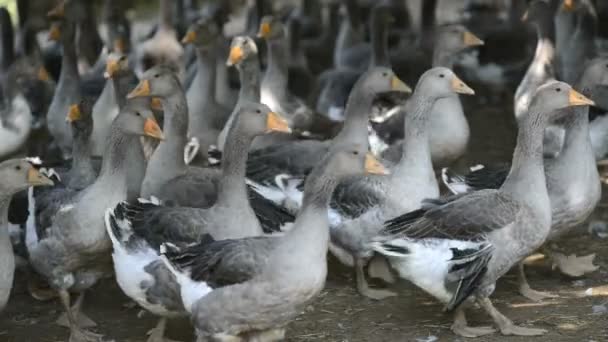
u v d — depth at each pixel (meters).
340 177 9.16
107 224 9.90
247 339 9.45
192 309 9.31
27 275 12.14
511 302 11.20
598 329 10.34
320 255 9.07
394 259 10.38
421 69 18.61
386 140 14.15
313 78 19.30
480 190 10.69
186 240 10.01
